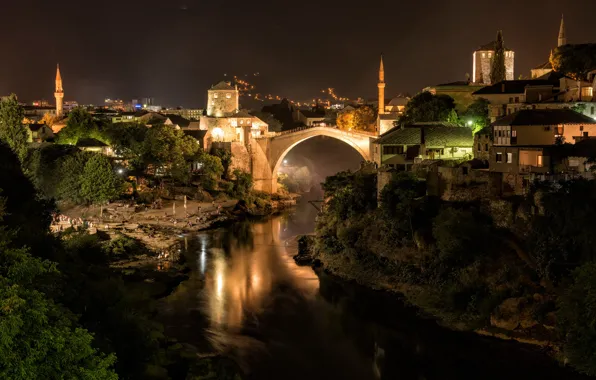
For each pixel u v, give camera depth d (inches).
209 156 5383.9
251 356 2118.6
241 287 2888.8
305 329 2370.8
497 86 3764.8
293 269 3211.1
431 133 3602.4
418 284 2635.3
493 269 2423.7
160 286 2815.0
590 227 2240.4
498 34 4537.4
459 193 2832.2
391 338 2284.7
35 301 1240.8
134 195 4692.4
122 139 5172.2
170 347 2007.9
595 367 1820.9
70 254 2524.6
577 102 3198.8
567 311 1921.8
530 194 2512.3
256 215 5108.3
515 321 2186.3
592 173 2400.3
